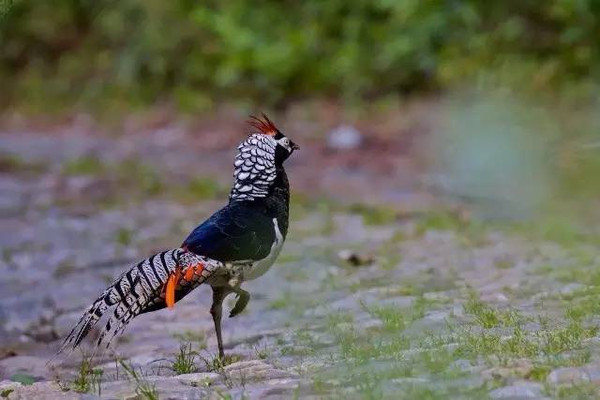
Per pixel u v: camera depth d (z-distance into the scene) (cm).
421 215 1583
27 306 1186
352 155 1992
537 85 2156
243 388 742
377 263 1273
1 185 1820
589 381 696
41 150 2119
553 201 1623
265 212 838
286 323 1018
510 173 1780
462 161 1869
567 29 2217
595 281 1053
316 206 1667
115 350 988
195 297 1168
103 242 1458
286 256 1327
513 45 2258
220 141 2164
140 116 2372
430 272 1202
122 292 775
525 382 702
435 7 2312
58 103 2484
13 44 2642
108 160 2016
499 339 815
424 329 901
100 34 2627
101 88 2498
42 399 742
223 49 2453
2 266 1352
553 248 1309
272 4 2498
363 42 2362
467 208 1614
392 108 2220
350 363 795
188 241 800
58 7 2675
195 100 2375
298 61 2369
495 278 1140
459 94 2200
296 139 2112
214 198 1745
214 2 2525
